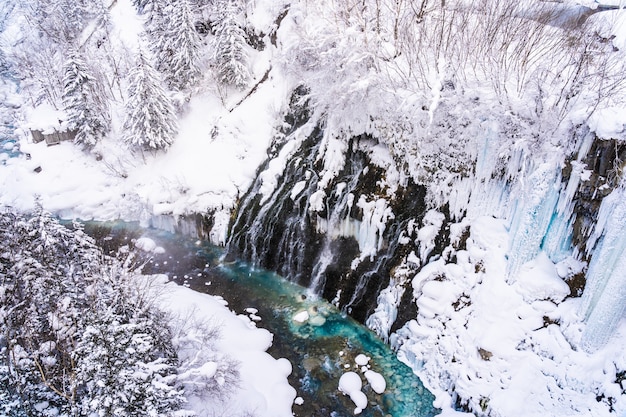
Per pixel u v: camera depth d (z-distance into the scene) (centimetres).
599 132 1145
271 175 2012
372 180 1719
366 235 1689
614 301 1039
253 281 1845
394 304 1535
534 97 1311
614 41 1342
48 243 1218
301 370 1416
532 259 1308
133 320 1080
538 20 1478
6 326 1072
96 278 1177
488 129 1405
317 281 1759
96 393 976
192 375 1195
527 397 1148
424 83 1603
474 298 1368
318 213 1800
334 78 1855
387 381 1375
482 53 1529
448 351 1338
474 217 1489
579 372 1111
